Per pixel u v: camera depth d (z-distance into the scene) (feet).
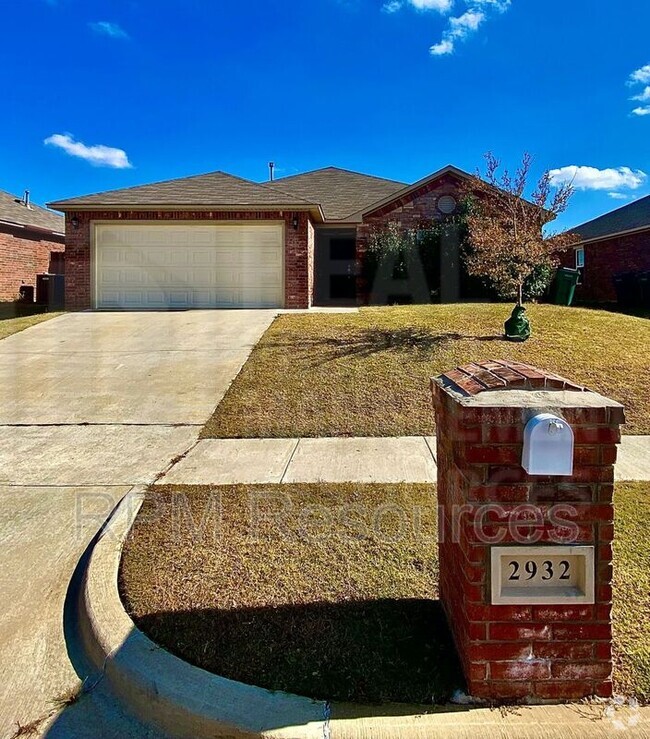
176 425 20.10
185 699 6.59
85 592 9.16
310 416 20.77
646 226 53.16
